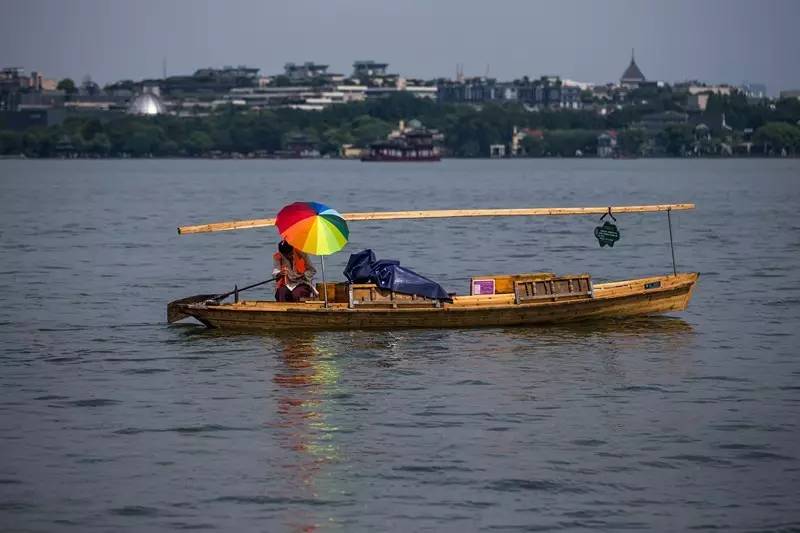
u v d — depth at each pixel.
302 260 64.75
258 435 45.41
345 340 61.66
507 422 46.91
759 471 41.53
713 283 86.62
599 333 63.94
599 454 43.19
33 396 51.19
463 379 53.66
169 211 184.12
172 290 83.75
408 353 58.78
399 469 41.69
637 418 47.50
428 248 113.88
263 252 111.50
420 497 39.31
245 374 54.84
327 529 37.00
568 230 137.25
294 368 55.88
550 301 65.19
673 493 39.66
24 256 107.56
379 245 117.00
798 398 50.62
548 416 47.75
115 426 46.62
